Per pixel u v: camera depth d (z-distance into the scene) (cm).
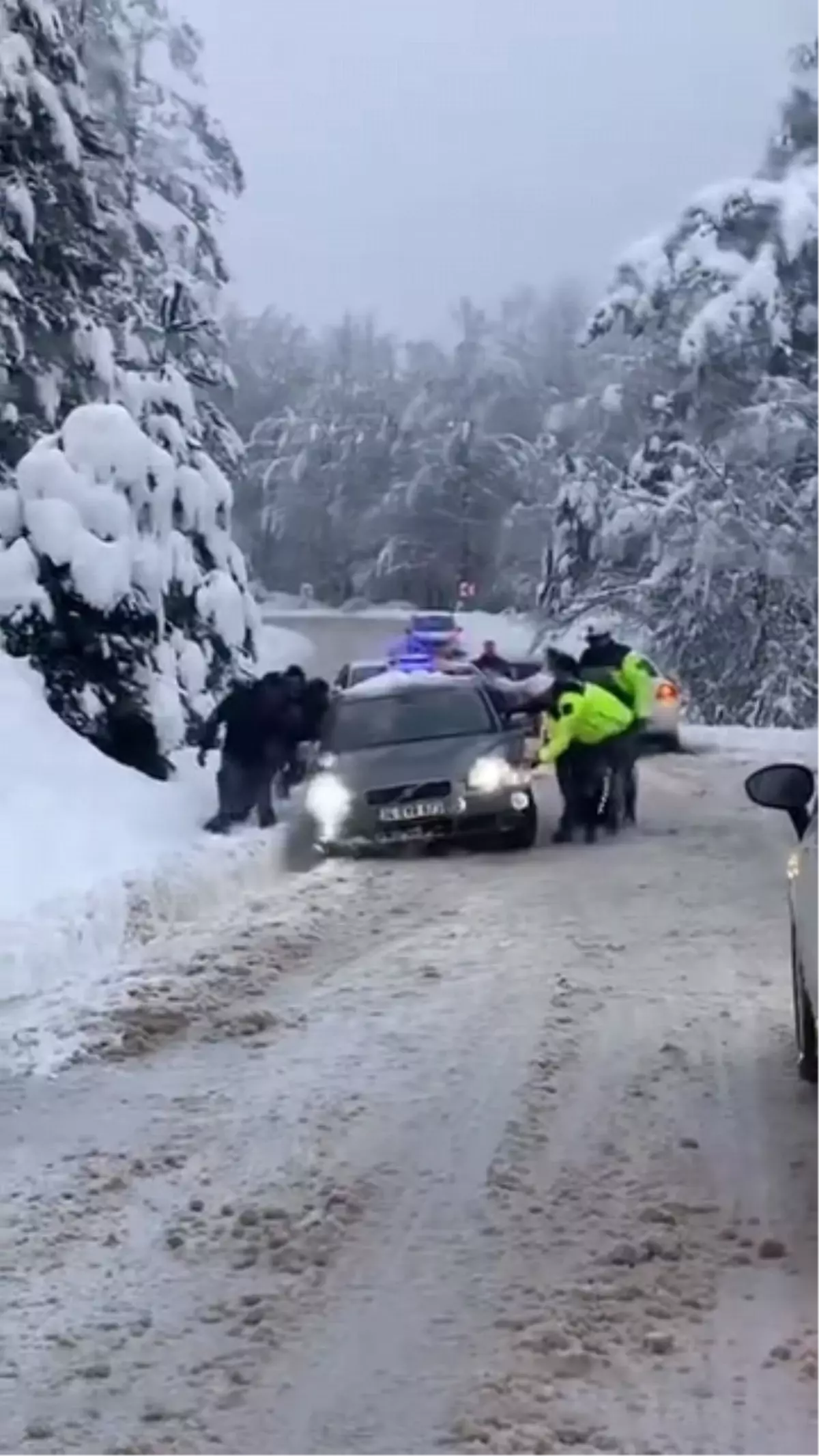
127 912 1286
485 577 9612
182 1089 862
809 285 4256
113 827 1734
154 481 2242
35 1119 816
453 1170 718
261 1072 888
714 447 4372
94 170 2795
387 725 1795
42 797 1731
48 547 2156
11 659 2078
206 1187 707
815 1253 610
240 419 11075
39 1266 624
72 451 2206
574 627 4550
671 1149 738
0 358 2364
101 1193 704
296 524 10200
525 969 1122
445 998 1045
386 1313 570
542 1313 564
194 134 3606
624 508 4438
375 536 9944
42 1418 501
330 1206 673
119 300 2873
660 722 2817
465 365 10300
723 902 1361
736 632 4391
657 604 4459
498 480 9575
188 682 2316
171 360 3075
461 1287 591
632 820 1891
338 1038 956
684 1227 639
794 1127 765
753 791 873
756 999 1020
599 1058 895
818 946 764
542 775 2439
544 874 1532
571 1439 474
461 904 1382
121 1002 1044
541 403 10112
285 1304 581
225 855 1561
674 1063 880
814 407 4206
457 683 1828
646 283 4356
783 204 4238
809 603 4331
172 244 3538
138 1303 587
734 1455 464
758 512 4262
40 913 1207
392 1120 793
